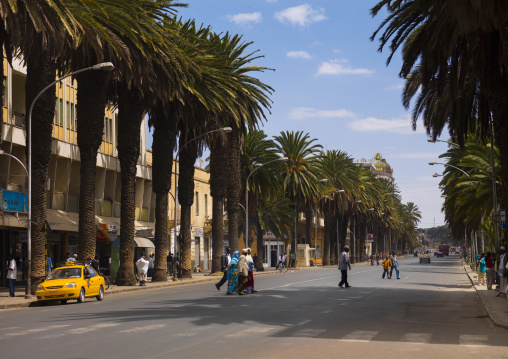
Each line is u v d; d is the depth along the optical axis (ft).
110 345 39.47
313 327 49.29
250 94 158.81
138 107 125.70
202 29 145.48
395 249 610.65
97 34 90.58
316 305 71.61
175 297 86.94
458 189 149.59
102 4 97.45
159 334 44.96
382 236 522.88
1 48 88.33
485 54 76.38
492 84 80.89
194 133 143.74
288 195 247.91
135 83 109.09
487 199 137.39
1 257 123.34
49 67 98.99
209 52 145.48
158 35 103.86
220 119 155.94
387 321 54.34
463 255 473.26
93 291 88.99
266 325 50.70
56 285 84.53
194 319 55.52
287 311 63.72
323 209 306.35
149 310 65.36
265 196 214.90
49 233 137.90
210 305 71.51
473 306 72.43
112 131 166.09
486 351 36.83
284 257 228.63
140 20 103.09
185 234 157.38
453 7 62.80
